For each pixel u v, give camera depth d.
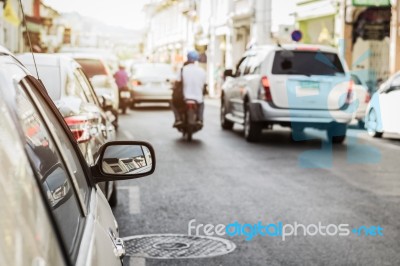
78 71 7.08
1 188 1.43
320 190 8.82
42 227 1.58
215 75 45.16
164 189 8.80
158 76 26.95
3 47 2.39
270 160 11.71
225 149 13.27
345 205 7.83
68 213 2.06
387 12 26.67
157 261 5.50
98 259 2.02
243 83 15.23
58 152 2.35
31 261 1.39
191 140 14.82
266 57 14.33
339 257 5.65
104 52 27.09
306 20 31.59
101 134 6.35
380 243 6.13
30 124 2.03
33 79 2.62
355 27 27.38
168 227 6.70
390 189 8.96
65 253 1.68
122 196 8.31
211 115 23.47
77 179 2.56
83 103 6.23
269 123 14.31
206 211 7.44
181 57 52.84
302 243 6.12
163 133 16.50
